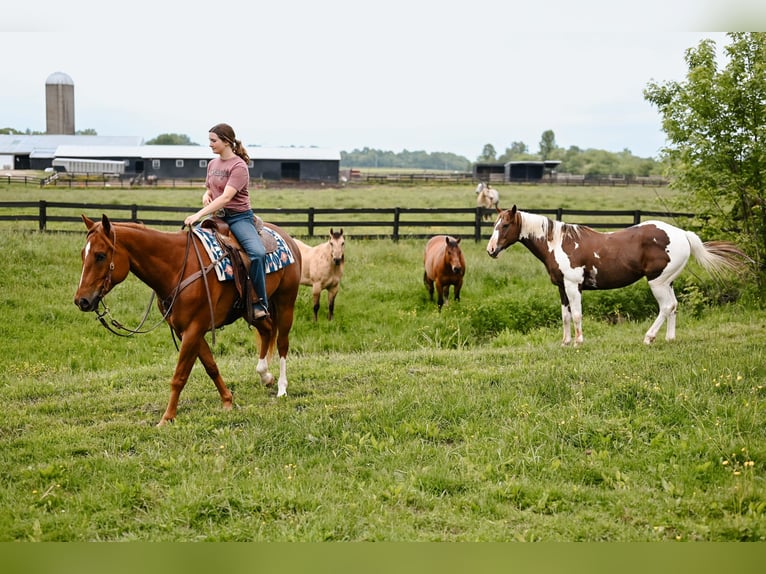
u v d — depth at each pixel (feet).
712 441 19.01
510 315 44.57
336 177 183.93
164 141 489.26
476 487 17.29
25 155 204.23
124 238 21.04
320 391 25.82
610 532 15.11
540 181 195.62
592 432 20.20
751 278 44.57
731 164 43.37
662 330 39.11
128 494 16.75
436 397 23.22
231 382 27.04
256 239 23.49
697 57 43.60
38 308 43.91
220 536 14.90
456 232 74.95
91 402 24.85
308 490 16.97
